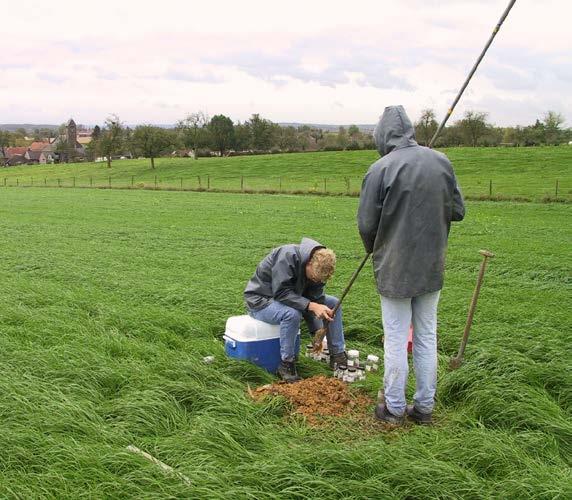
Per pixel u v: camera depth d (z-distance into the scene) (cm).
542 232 1806
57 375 528
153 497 341
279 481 355
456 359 561
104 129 8994
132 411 450
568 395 498
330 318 542
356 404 495
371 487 349
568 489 343
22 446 394
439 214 427
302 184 4925
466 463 386
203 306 805
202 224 2094
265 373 560
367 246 457
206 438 408
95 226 2023
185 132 9438
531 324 705
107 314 738
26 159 14388
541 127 8350
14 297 841
